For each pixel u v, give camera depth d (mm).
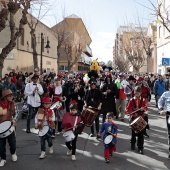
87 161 6453
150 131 9719
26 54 28297
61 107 8883
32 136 8797
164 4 24656
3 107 6168
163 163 6375
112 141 6418
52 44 40531
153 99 21109
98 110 8500
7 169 5902
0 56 14469
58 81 9633
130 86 11883
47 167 6035
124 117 12320
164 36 34125
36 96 9234
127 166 6156
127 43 59719
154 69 46219
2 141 6098
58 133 9008
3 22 13180
